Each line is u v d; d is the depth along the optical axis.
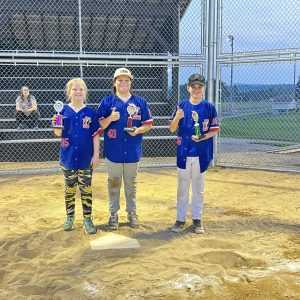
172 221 3.44
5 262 2.59
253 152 7.55
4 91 7.77
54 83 9.01
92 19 8.36
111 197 3.21
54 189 4.59
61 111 3.03
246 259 2.62
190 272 2.42
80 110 3.03
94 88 9.09
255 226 3.32
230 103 9.02
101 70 9.23
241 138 10.55
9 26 8.56
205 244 2.93
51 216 3.55
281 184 4.83
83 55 5.45
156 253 2.73
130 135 3.10
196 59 5.56
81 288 2.22
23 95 6.61
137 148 3.15
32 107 6.61
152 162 6.24
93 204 3.97
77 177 3.11
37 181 5.04
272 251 2.77
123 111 3.07
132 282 2.29
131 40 9.28
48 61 5.43
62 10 7.79
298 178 5.16
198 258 2.64
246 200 4.14
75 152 3.03
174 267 2.49
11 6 7.64
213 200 4.14
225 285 2.26
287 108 9.41
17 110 6.56
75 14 8.05
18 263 2.57
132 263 2.55
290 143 9.16
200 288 2.22
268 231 3.20
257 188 4.64
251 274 2.41
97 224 3.33
